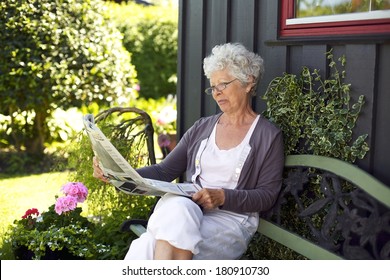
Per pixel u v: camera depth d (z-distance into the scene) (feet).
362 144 10.61
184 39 15.25
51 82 25.45
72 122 27.40
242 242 11.31
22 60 25.22
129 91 27.84
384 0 10.62
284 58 12.27
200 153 11.83
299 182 11.21
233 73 11.46
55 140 27.96
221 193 10.92
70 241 13.26
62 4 25.88
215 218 11.19
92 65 26.30
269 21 12.66
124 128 14.87
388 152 10.41
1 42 24.99
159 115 26.94
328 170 10.63
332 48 11.25
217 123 12.07
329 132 11.11
